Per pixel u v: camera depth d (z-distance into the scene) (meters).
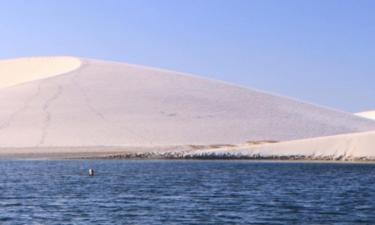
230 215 52.69
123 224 48.66
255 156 136.88
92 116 179.62
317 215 52.94
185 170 104.94
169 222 49.47
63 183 81.44
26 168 111.25
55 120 175.75
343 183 81.06
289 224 48.88
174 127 178.62
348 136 133.62
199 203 60.12
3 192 70.25
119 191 71.25
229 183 81.06
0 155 149.88
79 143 164.12
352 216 52.50
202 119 185.50
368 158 127.31
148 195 67.00
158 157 142.50
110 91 194.50
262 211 54.91
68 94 190.25
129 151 154.00
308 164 121.06
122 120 179.12
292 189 73.38
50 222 49.44
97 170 105.44
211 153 140.12
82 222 49.41
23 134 167.00
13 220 50.34
